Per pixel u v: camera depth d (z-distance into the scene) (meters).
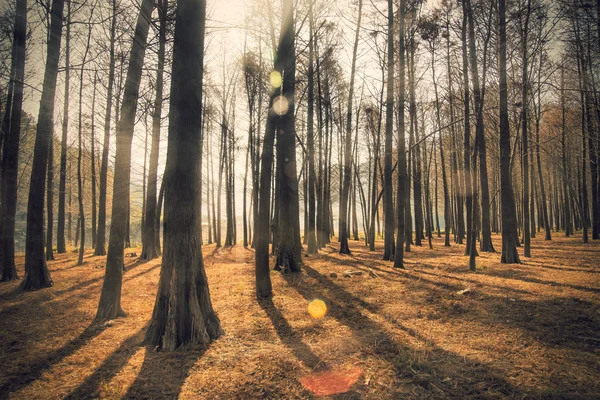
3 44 10.27
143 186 20.94
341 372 3.82
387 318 5.70
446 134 26.88
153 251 14.84
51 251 15.46
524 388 3.31
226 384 3.55
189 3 5.03
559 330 4.67
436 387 3.43
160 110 14.73
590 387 3.23
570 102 17.58
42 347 4.58
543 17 10.91
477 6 10.85
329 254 16.03
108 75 13.62
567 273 8.34
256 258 7.42
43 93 8.64
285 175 10.56
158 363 4.07
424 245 21.56
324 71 17.28
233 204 26.58
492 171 28.05
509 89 13.52
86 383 3.59
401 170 10.95
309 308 6.43
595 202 19.47
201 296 4.94
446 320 5.45
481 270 9.59
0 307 6.67
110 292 5.92
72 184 25.45
